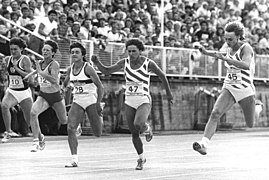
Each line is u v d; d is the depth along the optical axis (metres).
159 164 36.88
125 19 72.31
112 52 65.12
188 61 72.38
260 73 78.81
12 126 55.56
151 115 68.56
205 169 34.47
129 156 41.62
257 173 32.75
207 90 73.69
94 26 67.94
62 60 60.69
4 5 61.78
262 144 52.50
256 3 90.50
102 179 30.06
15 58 44.34
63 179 30.03
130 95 33.38
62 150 45.03
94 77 34.59
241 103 33.34
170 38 74.31
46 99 40.72
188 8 81.19
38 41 59.03
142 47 33.50
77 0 69.88
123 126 65.31
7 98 45.78
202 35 77.88
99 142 53.84
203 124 71.56
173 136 63.19
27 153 42.50
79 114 35.19
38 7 64.12
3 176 31.02
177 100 71.00
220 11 84.62
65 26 63.22
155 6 77.31
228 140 57.28
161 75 33.78
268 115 79.62
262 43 84.94
